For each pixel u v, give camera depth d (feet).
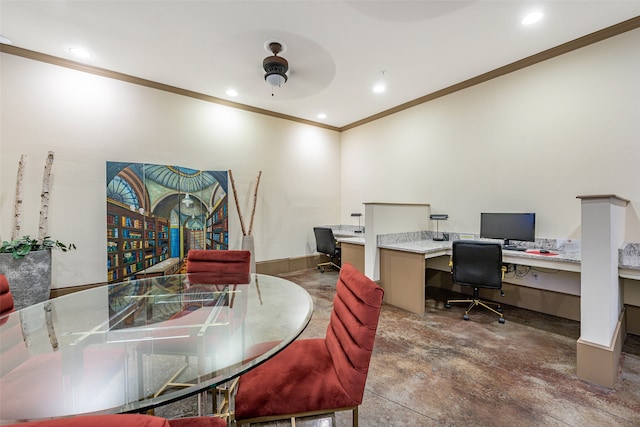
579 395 5.54
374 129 16.43
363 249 12.53
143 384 3.82
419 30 8.39
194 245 12.79
